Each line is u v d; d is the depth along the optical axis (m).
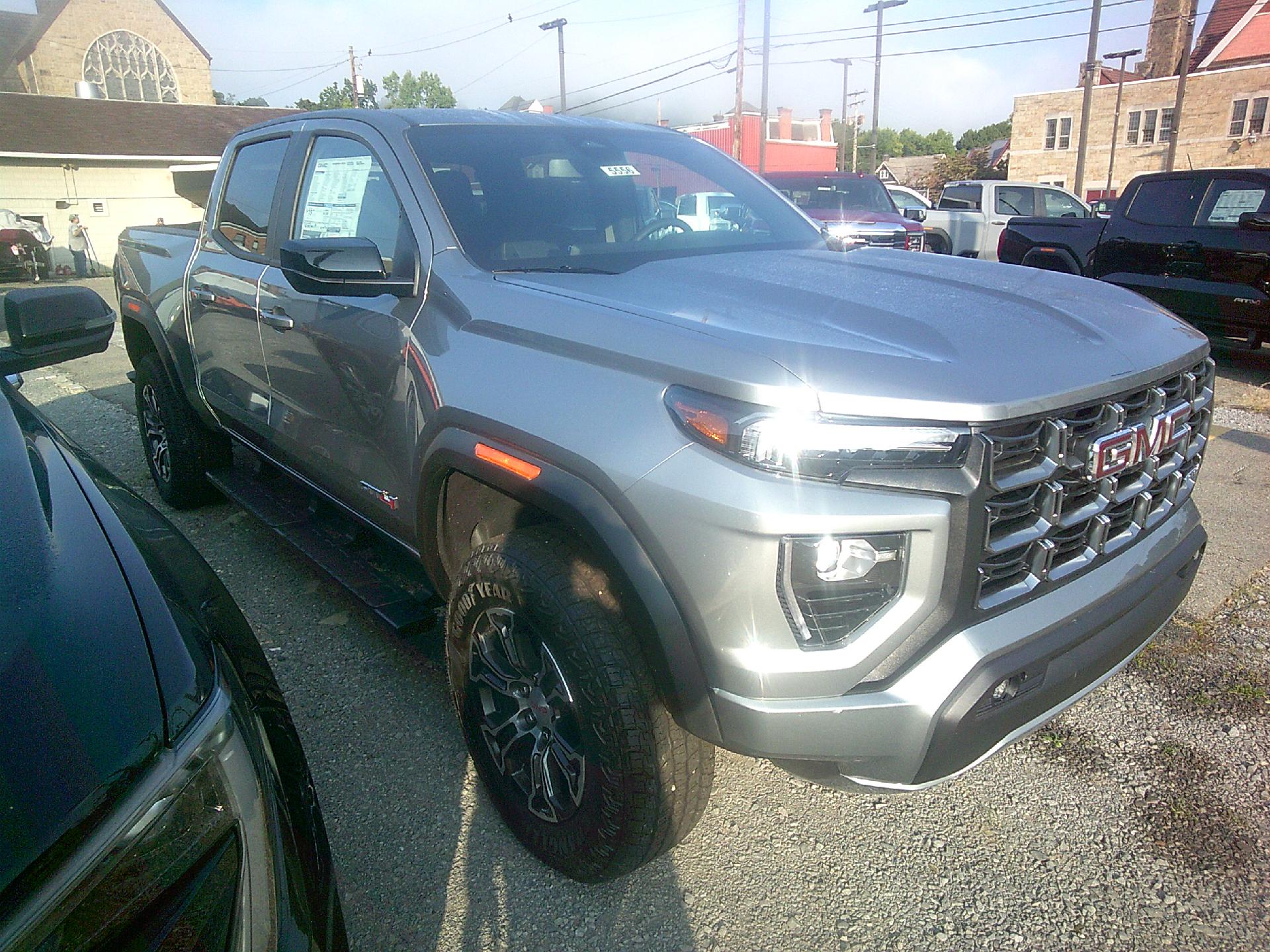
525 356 2.16
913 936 2.10
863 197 14.16
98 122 27.58
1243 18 38.47
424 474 2.42
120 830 1.01
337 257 2.46
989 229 15.30
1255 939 2.09
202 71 45.19
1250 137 37.78
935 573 1.74
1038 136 44.84
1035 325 2.10
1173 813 2.51
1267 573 3.98
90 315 2.34
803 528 1.67
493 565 2.10
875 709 1.74
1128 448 2.02
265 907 1.14
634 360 1.94
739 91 31.00
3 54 41.00
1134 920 2.14
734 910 2.17
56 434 1.79
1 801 0.97
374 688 3.09
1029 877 2.28
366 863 2.31
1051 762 2.74
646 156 3.34
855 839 2.42
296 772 1.39
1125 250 8.93
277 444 3.42
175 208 27.47
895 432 1.69
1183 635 3.47
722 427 1.74
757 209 3.42
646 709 1.92
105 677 1.13
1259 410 6.92
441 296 2.49
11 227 20.98
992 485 1.75
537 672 2.16
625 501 1.84
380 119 3.02
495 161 2.93
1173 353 2.18
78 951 0.95
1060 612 1.93
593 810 2.03
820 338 1.91
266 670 1.49
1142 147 41.00
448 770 2.67
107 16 42.12
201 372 3.92
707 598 1.75
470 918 2.14
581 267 2.61
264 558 4.11
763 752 1.78
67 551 1.33
